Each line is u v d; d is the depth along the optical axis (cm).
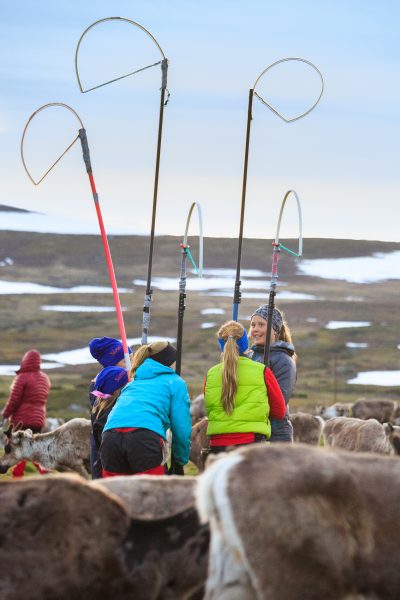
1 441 6400
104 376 3684
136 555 2291
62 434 6031
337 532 2056
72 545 2222
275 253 3722
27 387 6334
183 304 3703
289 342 3750
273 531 2028
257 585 2034
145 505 2397
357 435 6362
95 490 2284
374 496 2116
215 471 2095
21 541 2200
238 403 3303
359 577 2081
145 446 3186
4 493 2250
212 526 2142
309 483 2067
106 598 2250
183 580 2339
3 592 2162
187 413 3303
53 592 2194
